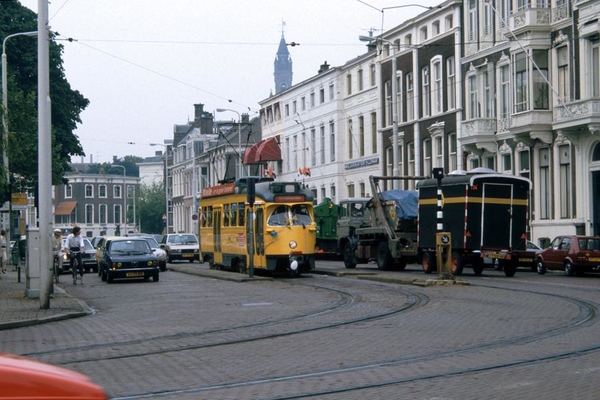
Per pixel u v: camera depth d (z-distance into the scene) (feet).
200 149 404.98
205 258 150.30
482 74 182.09
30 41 199.31
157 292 101.65
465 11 189.06
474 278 113.91
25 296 90.53
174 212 443.73
